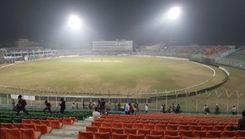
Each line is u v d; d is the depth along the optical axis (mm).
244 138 11148
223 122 18391
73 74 57469
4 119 17266
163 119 20484
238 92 43750
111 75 55875
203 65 72312
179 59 87062
